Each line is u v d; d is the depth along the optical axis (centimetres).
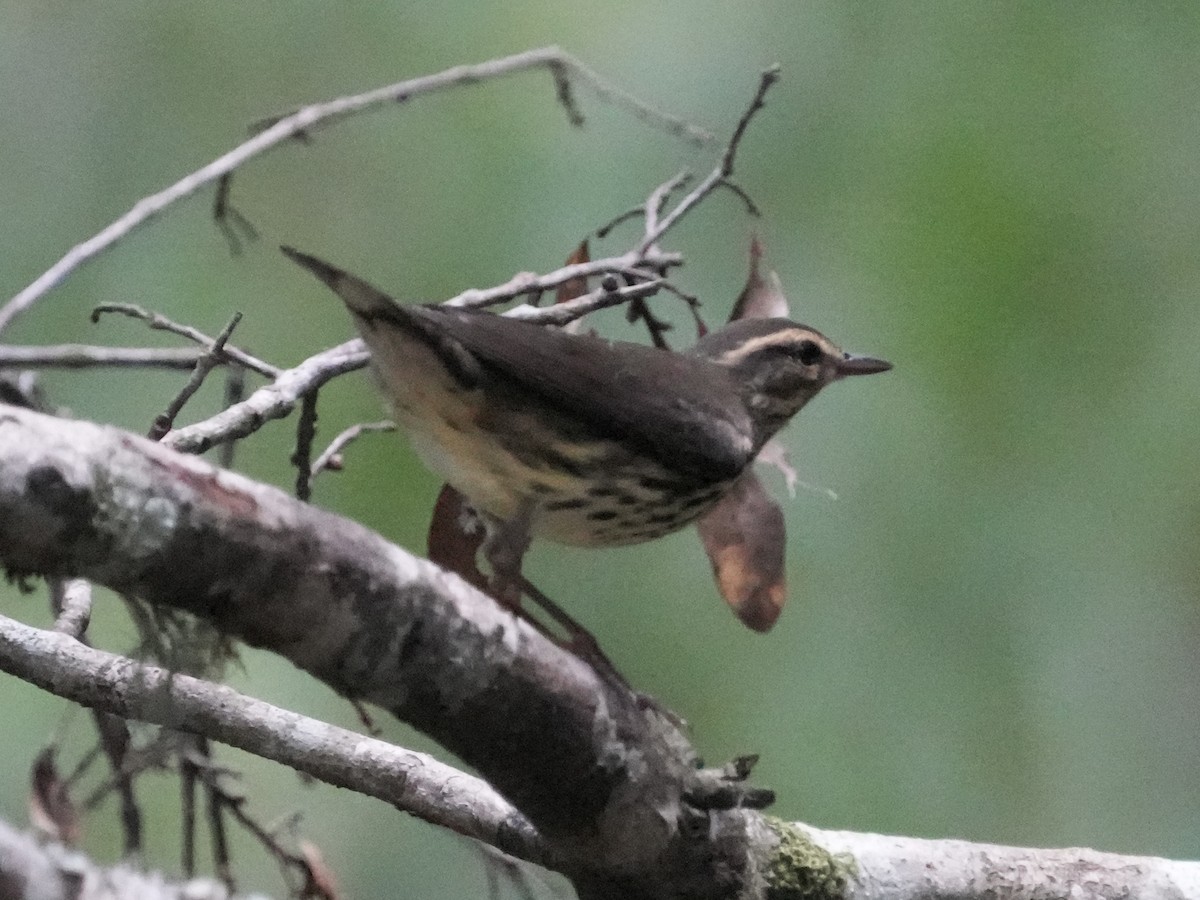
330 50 1330
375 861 1210
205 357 773
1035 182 1241
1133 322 1237
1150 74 1270
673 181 1023
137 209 880
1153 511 1234
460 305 877
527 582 870
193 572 548
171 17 1334
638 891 732
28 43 1316
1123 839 1214
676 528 934
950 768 1216
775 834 799
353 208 1282
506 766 653
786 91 1284
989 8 1278
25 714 1138
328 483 1169
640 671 1231
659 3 1306
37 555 525
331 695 1138
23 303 827
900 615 1237
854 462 1245
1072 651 1235
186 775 862
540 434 866
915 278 1235
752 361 1064
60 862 554
